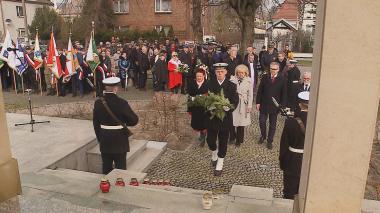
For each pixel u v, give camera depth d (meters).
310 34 34.56
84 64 13.09
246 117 7.50
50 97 13.25
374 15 2.32
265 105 7.56
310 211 2.69
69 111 10.49
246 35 14.86
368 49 2.37
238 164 6.73
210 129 6.12
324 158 2.58
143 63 14.79
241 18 14.77
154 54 15.76
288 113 7.17
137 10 31.67
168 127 8.60
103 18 29.67
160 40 27.56
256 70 11.99
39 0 43.28
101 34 28.23
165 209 3.95
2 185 3.12
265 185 5.88
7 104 11.63
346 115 2.48
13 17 40.84
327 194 2.63
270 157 7.10
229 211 3.92
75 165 6.24
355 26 2.35
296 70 9.15
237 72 7.40
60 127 7.82
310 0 20.08
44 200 4.09
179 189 4.84
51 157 5.80
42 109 10.80
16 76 14.62
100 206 3.98
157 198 4.21
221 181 6.00
